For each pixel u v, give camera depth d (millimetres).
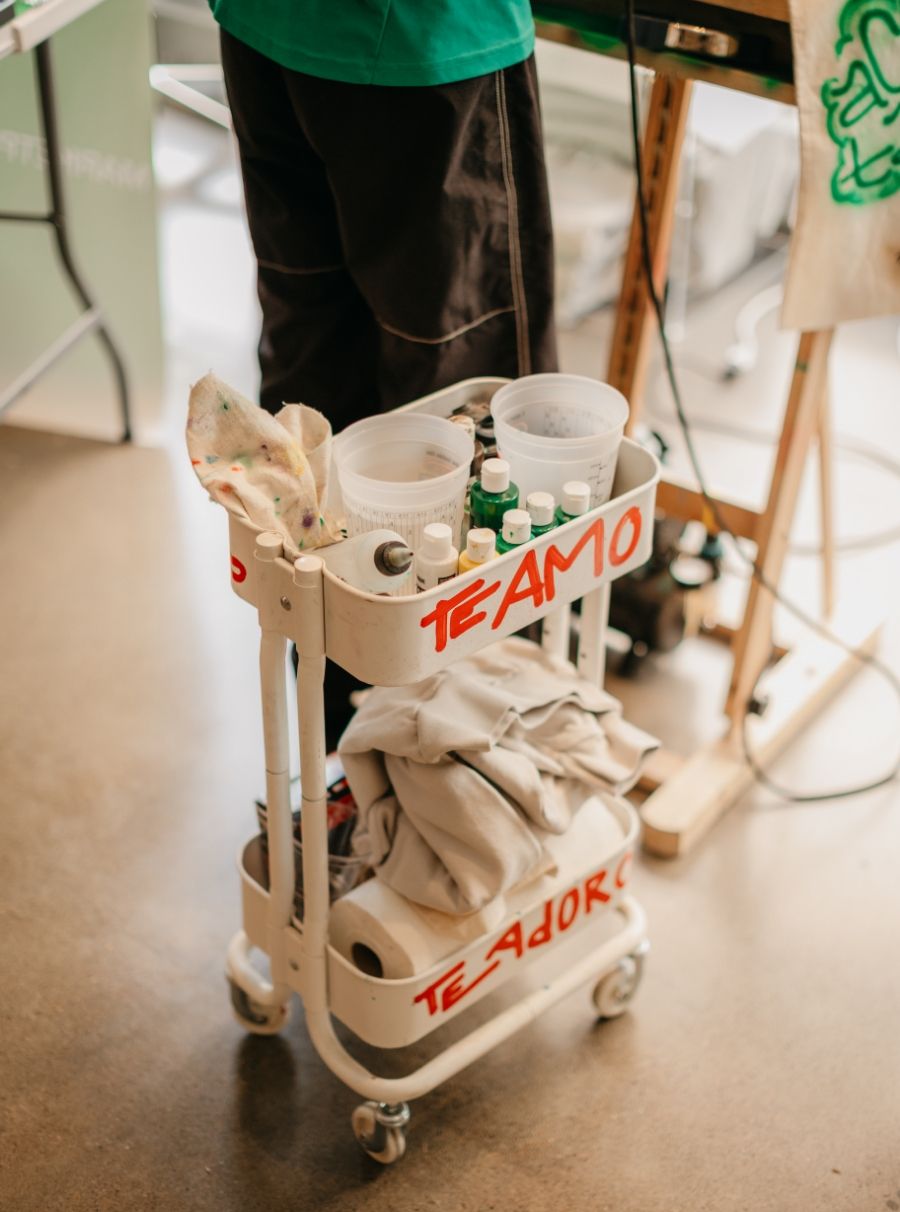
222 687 2150
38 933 1742
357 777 1428
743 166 2939
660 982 1732
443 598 1183
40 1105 1548
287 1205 1466
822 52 1424
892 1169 1524
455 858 1356
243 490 1206
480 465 1439
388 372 1604
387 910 1390
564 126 2822
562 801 1452
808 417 1780
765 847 1932
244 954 1602
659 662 2271
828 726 2156
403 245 1479
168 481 2631
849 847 1938
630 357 1942
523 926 1458
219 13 1419
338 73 1357
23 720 2062
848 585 2418
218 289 3207
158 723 2072
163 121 3803
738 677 1952
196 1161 1504
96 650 2207
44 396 2744
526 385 1462
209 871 1844
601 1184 1497
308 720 1271
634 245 1839
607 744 1492
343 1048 1570
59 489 2584
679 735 2117
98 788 1955
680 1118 1570
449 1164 1512
